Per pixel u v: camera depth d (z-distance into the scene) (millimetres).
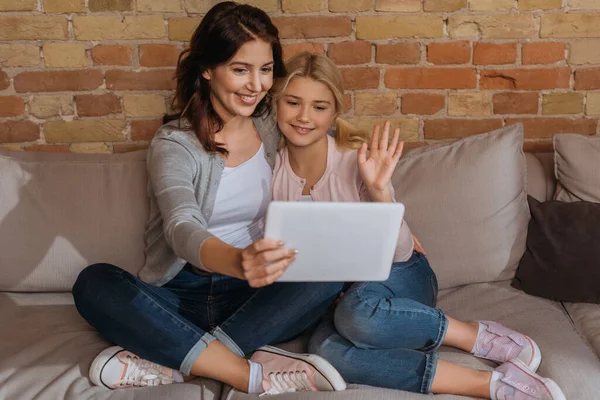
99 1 2193
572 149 2035
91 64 2258
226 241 1781
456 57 2271
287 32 2246
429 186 1985
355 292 1664
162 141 1689
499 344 1663
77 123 2314
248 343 1684
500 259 1975
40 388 1580
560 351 1673
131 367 1604
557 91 2305
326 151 1806
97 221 1934
